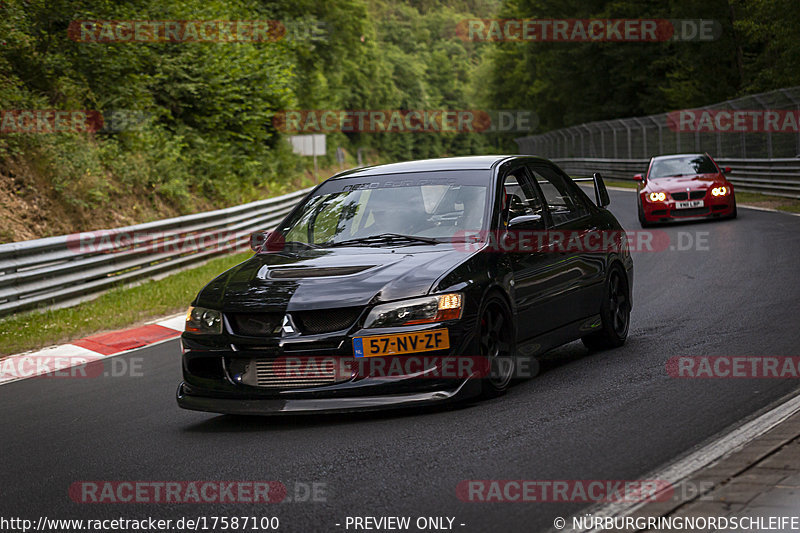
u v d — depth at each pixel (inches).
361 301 582.9
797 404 566.3
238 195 2997.0
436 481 454.3
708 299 1056.8
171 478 501.0
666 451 481.7
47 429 665.6
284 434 585.6
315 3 5290.4
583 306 768.3
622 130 4717.0
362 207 714.8
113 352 1045.2
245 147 3294.8
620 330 834.2
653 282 1246.3
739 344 784.3
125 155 2370.8
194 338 615.5
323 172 6727.4
